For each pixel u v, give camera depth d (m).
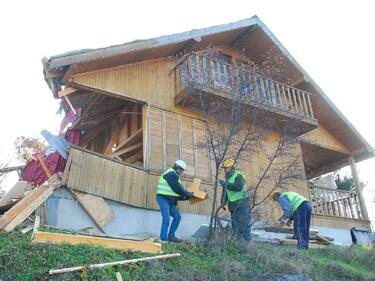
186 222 10.38
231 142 9.08
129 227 9.44
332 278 7.52
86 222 8.75
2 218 7.25
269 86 12.88
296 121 12.38
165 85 11.91
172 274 6.33
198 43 12.84
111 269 6.00
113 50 10.26
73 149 8.85
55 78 9.96
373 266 8.81
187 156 11.37
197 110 11.93
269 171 12.47
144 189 10.02
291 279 6.97
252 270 7.03
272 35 14.00
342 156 16.61
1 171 11.88
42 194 8.05
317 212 13.78
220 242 7.97
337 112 15.22
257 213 9.44
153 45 11.11
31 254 6.06
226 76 11.58
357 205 15.30
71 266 5.87
